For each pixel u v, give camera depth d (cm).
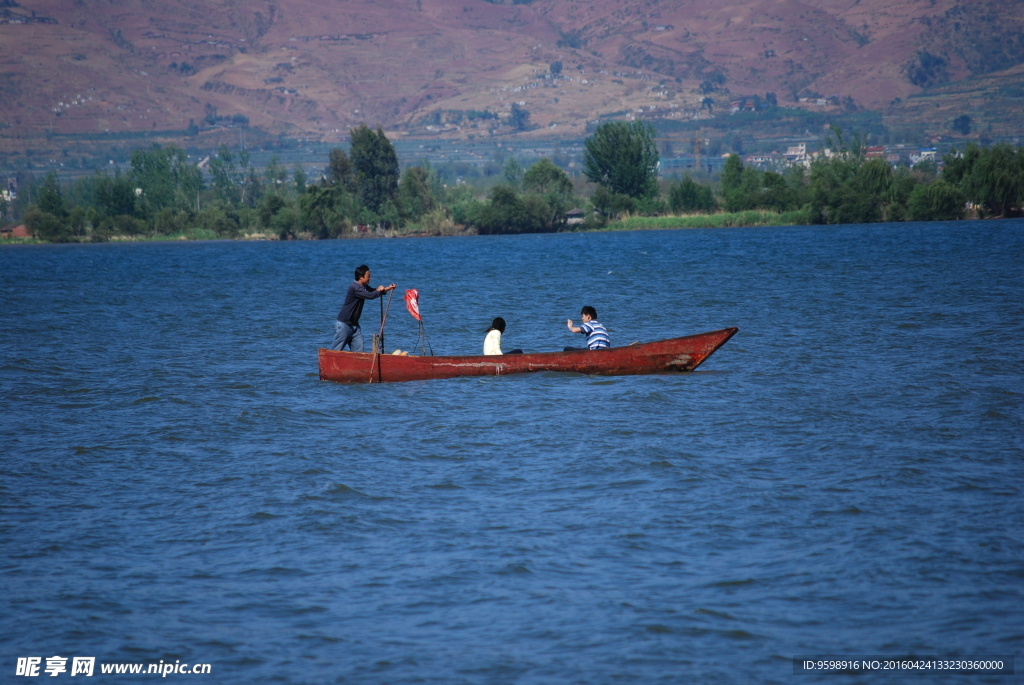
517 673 2875
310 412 6400
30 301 16825
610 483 4584
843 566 3525
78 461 5222
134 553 3816
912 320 10494
